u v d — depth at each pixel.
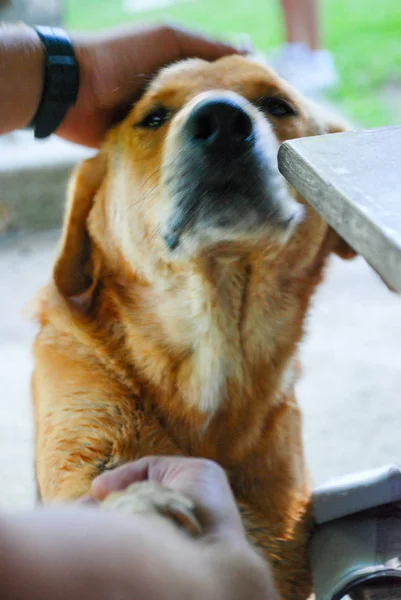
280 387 2.08
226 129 1.69
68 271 2.08
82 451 1.85
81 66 2.00
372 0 11.09
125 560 0.70
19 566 0.64
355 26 9.96
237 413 2.02
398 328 3.90
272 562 1.90
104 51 2.03
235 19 10.48
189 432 2.02
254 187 1.74
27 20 6.01
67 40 1.98
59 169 5.28
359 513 1.90
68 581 0.65
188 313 1.97
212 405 2.00
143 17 11.02
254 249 1.88
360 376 3.39
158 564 0.73
